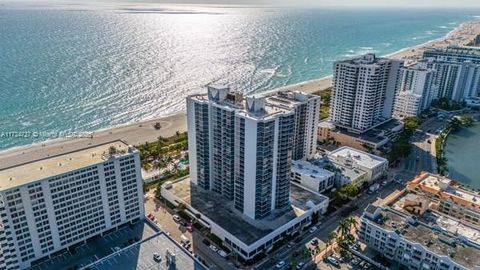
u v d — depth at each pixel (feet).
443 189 615.57
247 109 536.83
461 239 486.38
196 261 458.09
